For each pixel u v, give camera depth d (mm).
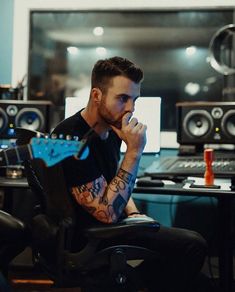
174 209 2857
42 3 3037
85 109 1598
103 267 1486
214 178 2090
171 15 3002
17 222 1702
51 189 1438
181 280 1652
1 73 3031
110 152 1629
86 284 1493
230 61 2707
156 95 3016
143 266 1720
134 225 1400
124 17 3035
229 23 2955
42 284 2607
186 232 1678
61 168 1412
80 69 3059
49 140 1438
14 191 2930
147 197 2881
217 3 2926
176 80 3010
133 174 1513
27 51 3045
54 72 3061
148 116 2535
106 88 1508
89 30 3059
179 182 2113
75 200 1469
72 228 1438
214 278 2521
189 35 2996
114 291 1540
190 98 3004
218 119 2488
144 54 3031
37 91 3061
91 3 3020
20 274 2697
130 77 1504
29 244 1766
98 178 1483
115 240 1512
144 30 3027
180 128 2547
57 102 3049
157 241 1604
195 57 2996
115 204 1467
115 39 3049
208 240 2811
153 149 2525
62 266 1448
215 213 2814
